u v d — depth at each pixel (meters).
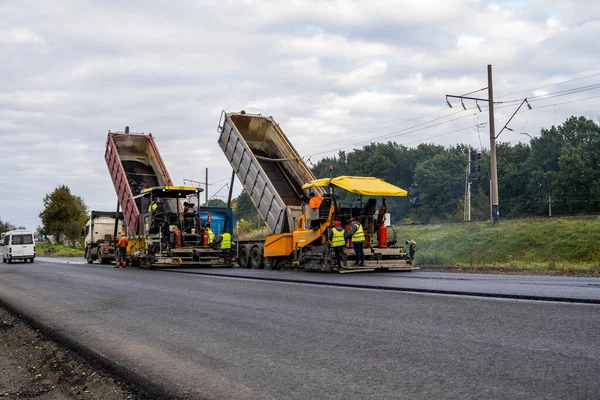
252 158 21.92
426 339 6.03
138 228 25.86
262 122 23.89
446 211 75.12
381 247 18.67
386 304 8.93
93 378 5.55
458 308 8.20
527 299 9.04
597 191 63.47
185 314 8.74
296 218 20.88
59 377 5.79
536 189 69.81
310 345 6.02
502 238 27.38
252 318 8.03
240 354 5.79
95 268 25.36
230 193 24.50
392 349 5.62
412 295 10.09
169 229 23.64
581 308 7.81
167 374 5.25
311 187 20.97
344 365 5.09
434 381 4.42
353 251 17.97
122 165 26.75
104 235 33.31
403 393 4.16
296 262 19.89
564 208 67.38
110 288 13.89
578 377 4.33
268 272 18.89
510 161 75.50
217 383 4.82
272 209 21.27
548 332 6.13
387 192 17.95
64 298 11.91
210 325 7.61
